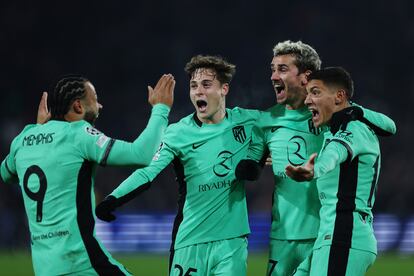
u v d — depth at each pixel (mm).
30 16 48906
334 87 10234
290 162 11234
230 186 11000
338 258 9789
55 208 9359
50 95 9867
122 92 48281
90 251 9344
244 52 49281
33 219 9484
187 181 11086
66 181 9391
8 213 36688
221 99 11148
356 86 48469
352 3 50219
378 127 10453
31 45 48688
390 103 47750
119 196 10281
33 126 10062
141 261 29062
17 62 47719
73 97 9656
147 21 50156
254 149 11484
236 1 50594
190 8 50438
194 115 11305
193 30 50219
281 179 11312
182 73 48656
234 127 11219
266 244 33375
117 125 47000
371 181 10094
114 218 10297
